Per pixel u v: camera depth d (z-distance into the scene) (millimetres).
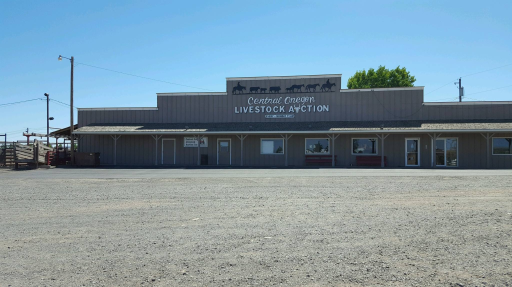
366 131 25203
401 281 4504
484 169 22375
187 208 9539
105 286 4516
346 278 4621
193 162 29344
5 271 5086
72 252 5883
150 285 4520
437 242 6059
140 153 29859
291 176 17891
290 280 4590
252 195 11680
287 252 5688
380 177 16703
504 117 26125
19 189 14102
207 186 14211
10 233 7188
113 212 9141
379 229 6969
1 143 27438
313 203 10008
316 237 6500
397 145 26766
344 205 9602
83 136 30500
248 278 4676
